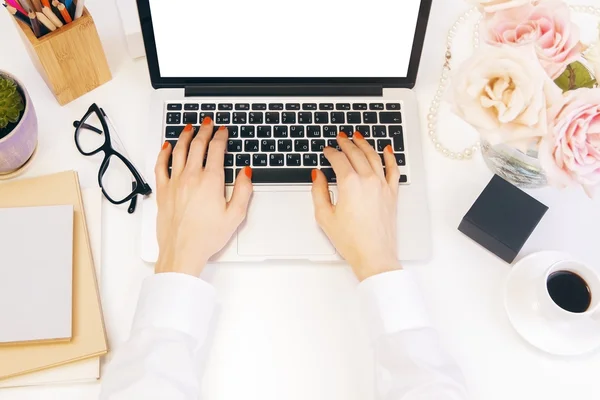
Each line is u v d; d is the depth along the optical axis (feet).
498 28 1.72
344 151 2.17
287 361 1.96
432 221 2.18
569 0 2.59
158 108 2.24
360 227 1.97
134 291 2.03
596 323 1.82
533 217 2.07
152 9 2.01
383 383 1.75
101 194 2.15
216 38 2.10
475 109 1.63
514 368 1.97
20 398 1.87
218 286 2.04
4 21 2.44
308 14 2.05
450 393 1.64
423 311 1.84
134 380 1.66
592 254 2.13
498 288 2.09
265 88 2.27
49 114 2.30
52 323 1.87
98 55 2.24
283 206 2.12
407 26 2.11
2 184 2.12
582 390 1.95
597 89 1.54
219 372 1.93
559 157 1.56
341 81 2.27
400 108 2.29
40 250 1.96
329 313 2.03
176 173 2.10
